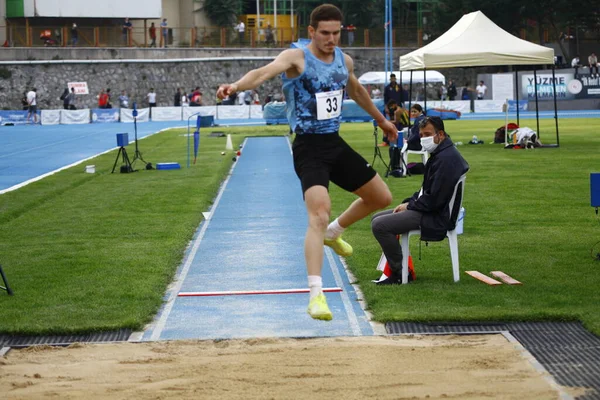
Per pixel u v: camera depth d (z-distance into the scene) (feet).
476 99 318.24
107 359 33.81
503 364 31.96
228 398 28.66
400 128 134.10
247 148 158.81
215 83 341.62
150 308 42.01
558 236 60.54
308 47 32.55
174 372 31.71
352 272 49.88
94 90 327.26
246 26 378.94
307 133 32.73
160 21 368.68
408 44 360.89
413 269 47.52
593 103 295.28
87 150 163.84
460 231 60.70
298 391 29.14
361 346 34.58
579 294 43.14
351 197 83.66
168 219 71.77
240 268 52.03
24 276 50.34
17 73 317.63
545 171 103.65
